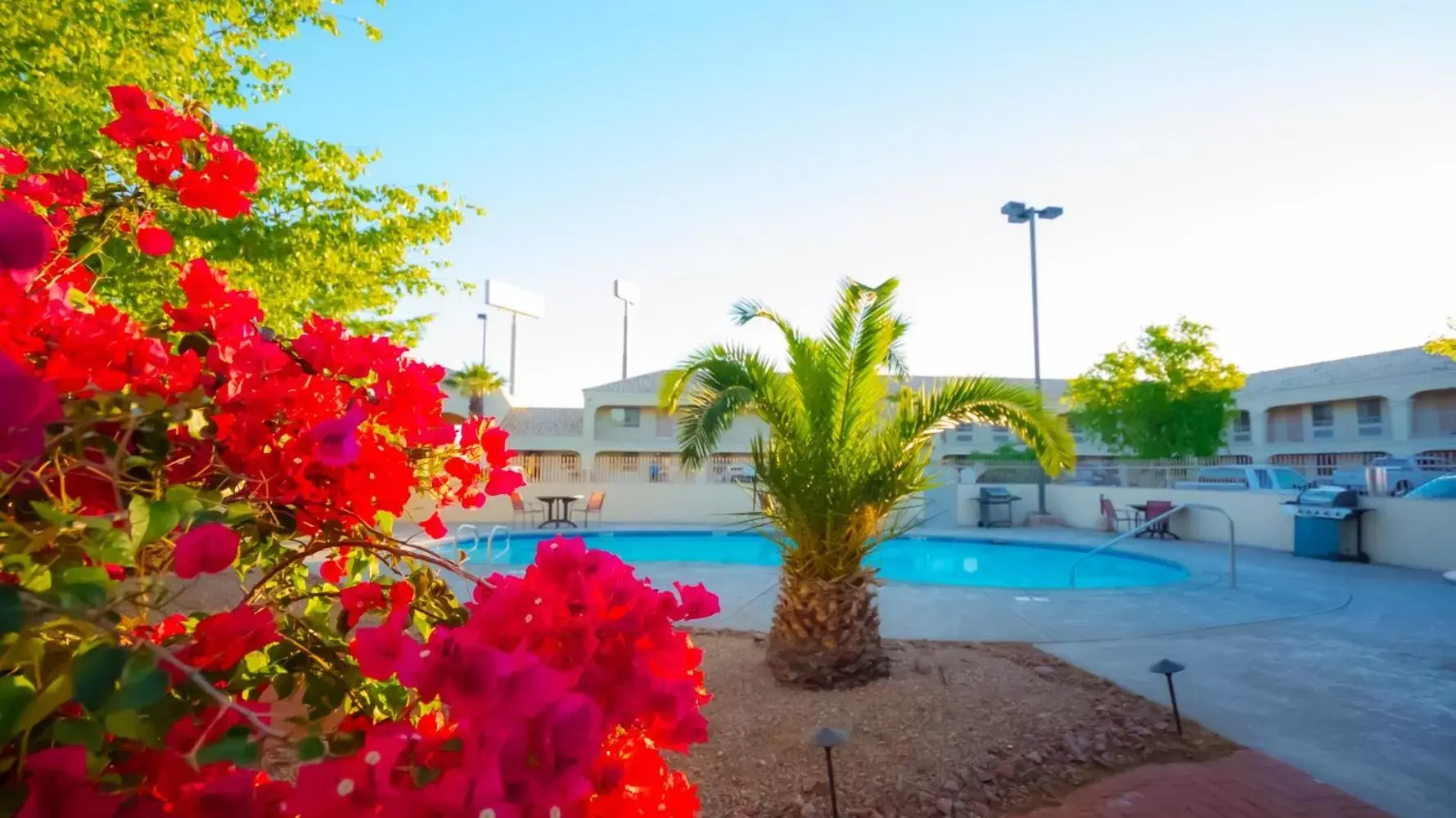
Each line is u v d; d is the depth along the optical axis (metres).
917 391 6.14
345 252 9.53
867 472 5.55
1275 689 5.66
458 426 2.03
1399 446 31.66
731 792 3.99
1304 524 13.03
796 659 5.49
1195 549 14.23
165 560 1.16
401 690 1.42
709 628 7.42
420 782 0.91
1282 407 38.12
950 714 4.94
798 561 5.63
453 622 1.53
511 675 0.93
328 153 9.49
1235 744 4.63
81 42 6.44
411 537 1.96
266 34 8.78
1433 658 6.52
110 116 6.55
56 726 0.96
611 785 1.13
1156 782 4.11
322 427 1.29
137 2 7.18
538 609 1.19
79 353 1.24
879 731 4.68
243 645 1.14
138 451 1.27
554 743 0.92
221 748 0.94
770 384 6.06
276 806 0.99
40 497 1.15
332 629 1.52
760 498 6.00
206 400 1.33
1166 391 24.34
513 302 45.94
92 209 1.85
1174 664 4.86
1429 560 11.48
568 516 19.11
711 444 5.77
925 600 8.86
